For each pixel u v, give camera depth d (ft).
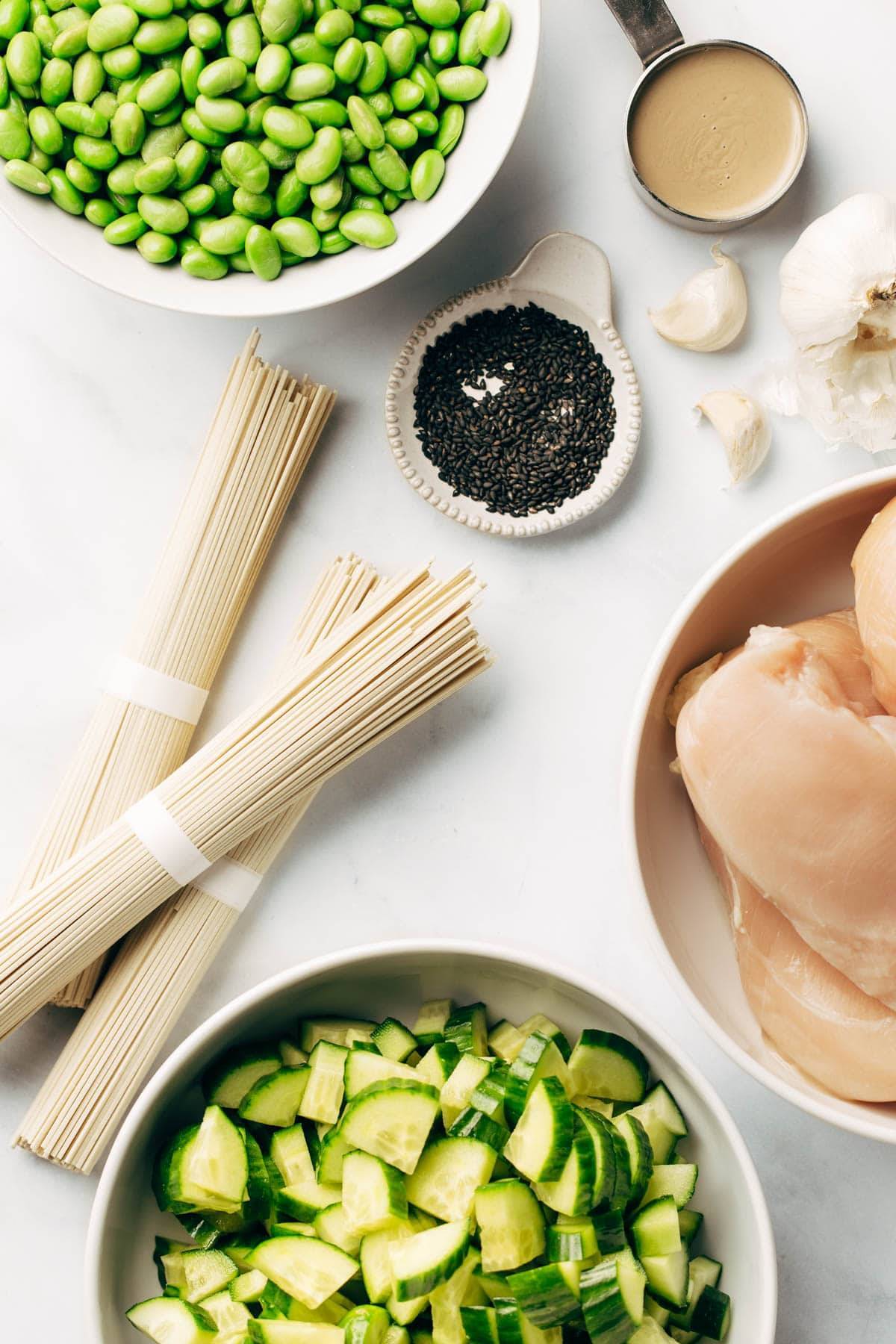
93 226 2.03
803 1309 2.08
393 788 2.14
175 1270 2.00
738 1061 1.89
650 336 2.12
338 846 2.14
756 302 2.12
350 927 2.13
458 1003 2.08
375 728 2.03
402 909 2.13
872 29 2.09
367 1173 1.91
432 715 2.14
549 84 2.11
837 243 2.01
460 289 2.13
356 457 2.14
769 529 1.91
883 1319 2.07
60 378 2.15
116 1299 1.96
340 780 2.14
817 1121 2.09
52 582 2.16
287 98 1.99
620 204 2.11
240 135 2.01
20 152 1.99
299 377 2.14
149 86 1.97
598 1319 1.86
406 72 2.01
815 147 2.10
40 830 2.07
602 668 2.13
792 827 1.88
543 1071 1.96
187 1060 1.95
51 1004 2.13
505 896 2.13
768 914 1.97
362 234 2.01
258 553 2.10
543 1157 1.88
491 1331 1.87
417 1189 1.93
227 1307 1.95
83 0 1.98
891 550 1.86
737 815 1.89
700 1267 1.96
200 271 2.02
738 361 2.12
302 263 2.04
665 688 1.96
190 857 2.02
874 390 2.07
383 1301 1.91
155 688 2.06
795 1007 1.96
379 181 2.02
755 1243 1.90
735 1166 1.91
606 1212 1.92
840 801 1.86
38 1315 2.11
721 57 2.04
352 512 2.14
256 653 2.15
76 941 2.02
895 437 2.08
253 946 2.13
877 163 2.10
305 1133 2.04
